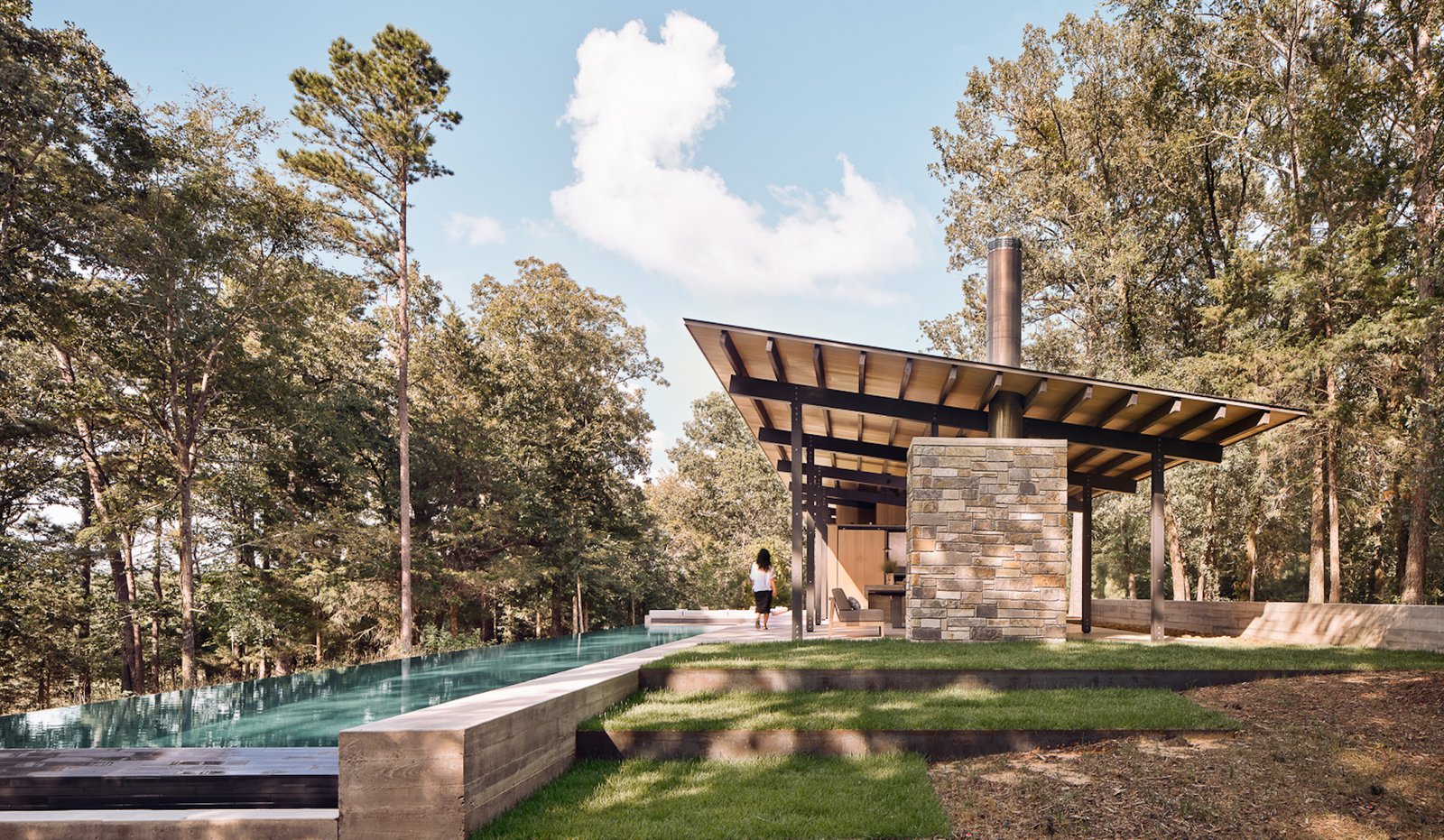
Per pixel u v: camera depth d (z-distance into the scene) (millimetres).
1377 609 10719
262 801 4926
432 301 32344
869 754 6211
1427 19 16438
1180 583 22703
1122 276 23094
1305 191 18234
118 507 20750
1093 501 26359
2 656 19719
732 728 6367
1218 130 22188
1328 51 18578
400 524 27000
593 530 35094
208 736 6328
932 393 12984
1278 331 18578
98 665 21906
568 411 35562
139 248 18000
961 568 11031
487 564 30453
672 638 14289
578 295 35219
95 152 18219
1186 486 21891
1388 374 17172
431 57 23625
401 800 4559
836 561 21094
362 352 29047
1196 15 21922
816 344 10633
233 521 24000
